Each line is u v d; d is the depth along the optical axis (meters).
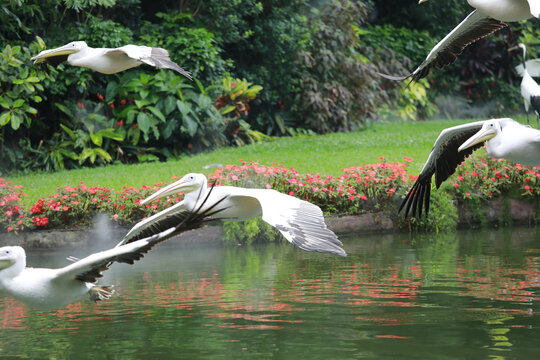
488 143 6.90
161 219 7.27
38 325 7.00
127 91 18.44
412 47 26.61
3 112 16.41
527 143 6.64
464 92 27.69
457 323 6.65
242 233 12.01
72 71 17.23
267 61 22.14
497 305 7.30
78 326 6.91
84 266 5.38
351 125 22.61
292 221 5.78
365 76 22.69
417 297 7.73
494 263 9.62
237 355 5.84
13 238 11.41
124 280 9.11
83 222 11.84
